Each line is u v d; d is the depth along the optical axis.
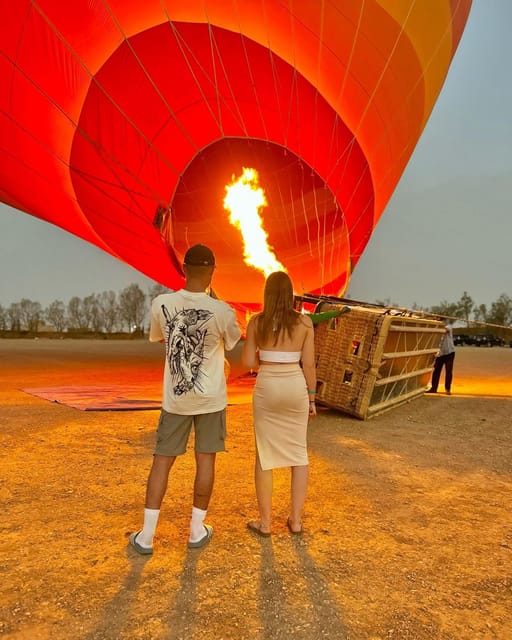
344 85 9.30
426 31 8.99
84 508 3.09
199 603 2.08
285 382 2.78
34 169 9.98
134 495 3.33
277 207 11.52
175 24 8.42
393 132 10.39
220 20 8.45
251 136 10.24
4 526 2.80
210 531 2.71
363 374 6.06
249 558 2.49
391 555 2.56
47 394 7.60
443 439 5.25
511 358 21.66
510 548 2.67
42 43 8.09
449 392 8.98
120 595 2.13
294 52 8.88
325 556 2.53
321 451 4.60
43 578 2.26
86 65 8.42
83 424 5.43
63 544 2.60
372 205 11.51
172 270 11.60
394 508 3.23
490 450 4.83
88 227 11.02
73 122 8.98
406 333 6.86
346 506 3.24
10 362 14.57
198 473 2.60
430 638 1.89
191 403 2.53
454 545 2.70
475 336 45.69
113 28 8.16
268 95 9.54
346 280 12.63
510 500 3.43
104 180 9.77
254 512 3.10
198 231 11.93
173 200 10.86
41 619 1.95
